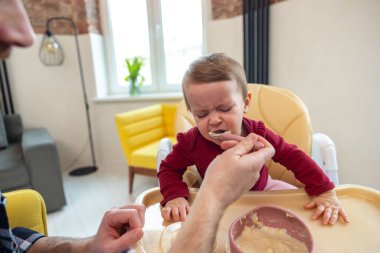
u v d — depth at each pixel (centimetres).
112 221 53
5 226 51
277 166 94
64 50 258
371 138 138
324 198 60
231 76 69
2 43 27
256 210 51
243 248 46
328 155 85
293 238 47
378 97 131
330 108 155
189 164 83
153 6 264
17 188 174
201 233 36
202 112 70
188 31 259
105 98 265
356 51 136
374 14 127
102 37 280
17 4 28
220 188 39
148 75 283
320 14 150
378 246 47
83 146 281
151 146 212
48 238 66
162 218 61
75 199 205
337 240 49
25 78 252
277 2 174
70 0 251
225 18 213
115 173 257
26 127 260
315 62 157
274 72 185
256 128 77
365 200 61
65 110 270
